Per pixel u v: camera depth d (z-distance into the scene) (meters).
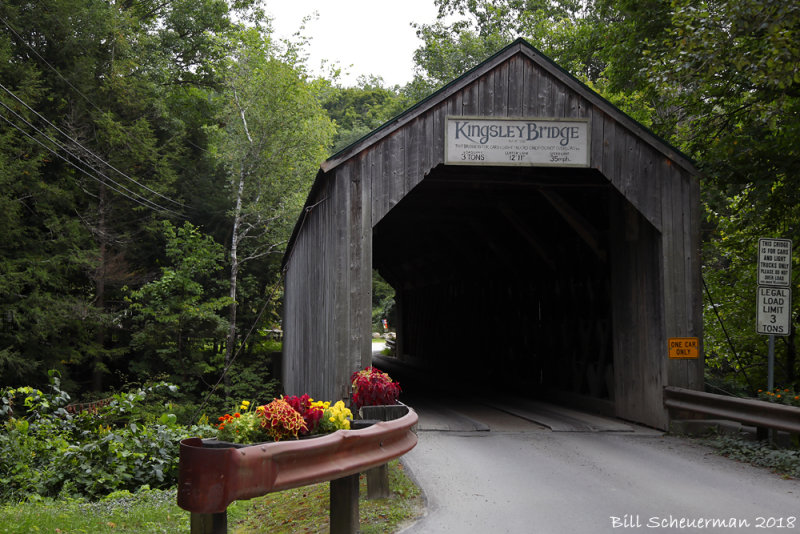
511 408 13.35
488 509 6.00
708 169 11.22
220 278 27.95
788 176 11.59
